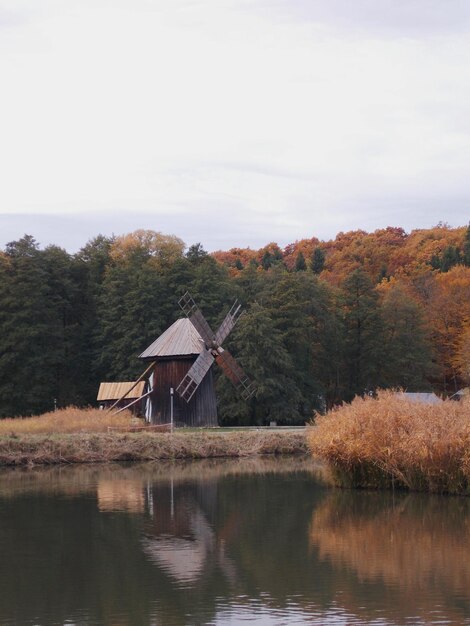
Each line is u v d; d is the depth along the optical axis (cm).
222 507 3684
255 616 2048
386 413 3966
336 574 2441
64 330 9469
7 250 9550
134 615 2075
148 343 9144
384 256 15900
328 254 17862
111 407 7475
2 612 2114
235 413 8244
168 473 5028
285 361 8494
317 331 9794
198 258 10756
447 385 11531
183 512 3559
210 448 6047
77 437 5869
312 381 9162
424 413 3891
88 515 3497
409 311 10025
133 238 11531
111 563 2617
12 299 8831
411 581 2353
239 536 3025
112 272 9794
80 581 2403
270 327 8456
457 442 3684
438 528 3098
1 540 2988
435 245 15888
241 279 10269
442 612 2058
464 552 2712
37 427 6228
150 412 7238
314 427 4666
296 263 16488
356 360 9788
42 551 2798
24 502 3859
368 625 1958
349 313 9712
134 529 3183
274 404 8388
